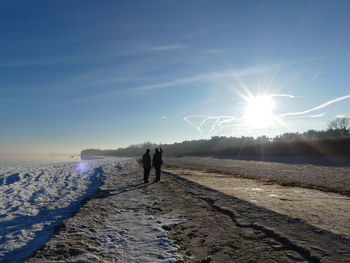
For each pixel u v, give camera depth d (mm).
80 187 14414
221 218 5789
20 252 4703
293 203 6816
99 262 3635
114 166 32438
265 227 4844
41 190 13648
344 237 4012
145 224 5633
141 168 26375
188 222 5656
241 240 4375
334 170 20984
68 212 7973
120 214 6641
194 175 16531
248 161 40938
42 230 6098
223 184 11375
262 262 3477
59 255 3893
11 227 6531
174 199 8414
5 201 10695
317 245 3834
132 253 3990
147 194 9688
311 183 13086
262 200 7270
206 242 4398
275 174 18531
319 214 5520
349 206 6504
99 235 4922
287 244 4047
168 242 4461
